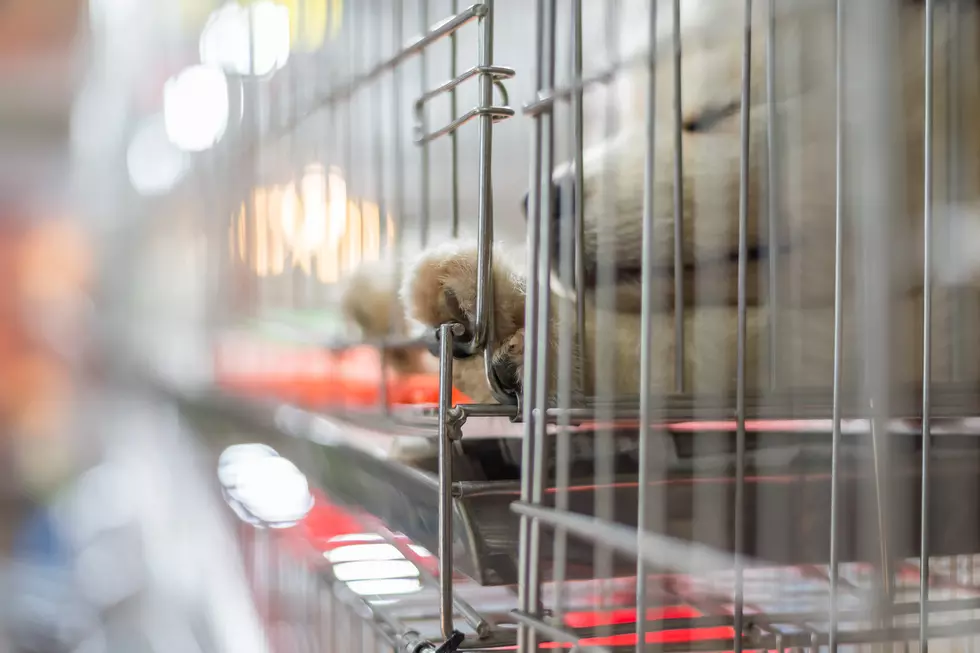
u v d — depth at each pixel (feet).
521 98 2.08
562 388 1.29
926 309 1.11
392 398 2.08
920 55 1.21
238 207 4.25
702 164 1.43
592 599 1.27
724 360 1.34
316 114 3.04
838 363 1.05
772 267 1.31
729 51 1.47
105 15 7.38
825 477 1.15
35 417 8.62
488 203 1.33
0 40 7.86
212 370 4.86
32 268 8.91
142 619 5.30
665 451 1.28
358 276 2.17
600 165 1.43
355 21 2.63
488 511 1.44
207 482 4.38
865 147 1.05
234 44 4.16
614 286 1.39
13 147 8.41
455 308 1.40
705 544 1.20
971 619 1.21
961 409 1.30
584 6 1.48
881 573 1.05
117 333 8.08
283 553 2.88
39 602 5.39
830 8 1.32
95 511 6.66
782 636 1.13
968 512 1.20
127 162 7.48
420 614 1.70
